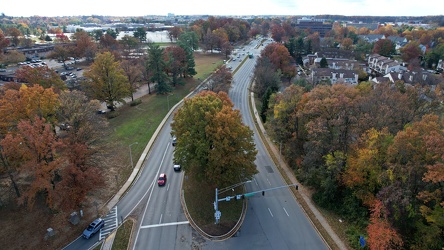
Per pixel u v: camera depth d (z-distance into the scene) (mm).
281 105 61312
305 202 50844
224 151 47281
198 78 125312
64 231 43250
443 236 35969
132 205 49469
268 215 47844
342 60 145000
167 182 55906
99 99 86062
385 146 42250
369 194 44438
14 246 40188
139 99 98000
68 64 157625
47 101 56125
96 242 41906
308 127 52312
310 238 43281
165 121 82875
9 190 48094
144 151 66438
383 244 36156
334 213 48156
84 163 45406
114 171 58375
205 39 192875
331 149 48938
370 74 143875
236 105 96500
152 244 41688
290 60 138125
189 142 47531
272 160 64625
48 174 41281
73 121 51469
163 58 108375
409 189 37875
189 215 47094
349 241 42219
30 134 40875
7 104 51875
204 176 49219
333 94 60719
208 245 41781
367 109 55625
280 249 41312
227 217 46688
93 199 50312
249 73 135500
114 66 84812
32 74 78438
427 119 43875
